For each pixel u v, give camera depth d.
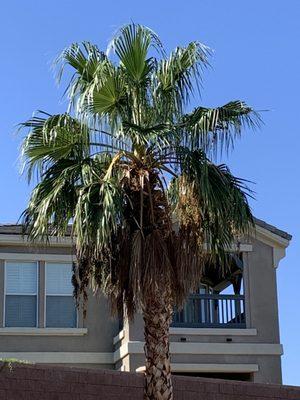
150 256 15.11
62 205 15.56
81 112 15.91
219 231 15.79
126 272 15.42
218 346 24.47
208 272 26.58
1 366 17.38
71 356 25.05
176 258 15.53
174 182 16.67
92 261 15.66
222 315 24.98
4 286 25.23
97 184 15.02
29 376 17.61
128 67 16.22
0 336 24.83
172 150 15.97
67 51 16.69
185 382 19.20
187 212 15.75
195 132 16.00
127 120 16.17
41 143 16.11
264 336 24.92
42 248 25.53
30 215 15.77
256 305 25.20
